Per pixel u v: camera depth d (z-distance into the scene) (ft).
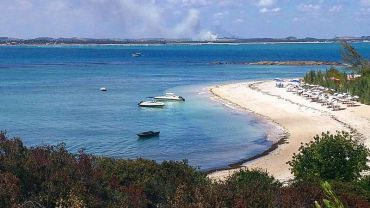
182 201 46.85
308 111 235.81
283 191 55.06
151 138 186.60
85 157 51.90
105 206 44.98
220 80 426.92
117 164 56.59
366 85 266.16
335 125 197.88
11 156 47.50
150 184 53.11
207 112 245.86
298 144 166.71
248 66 616.80
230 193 48.67
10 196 40.57
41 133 197.36
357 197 57.72
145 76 480.64
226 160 148.56
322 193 53.62
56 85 394.52
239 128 202.08
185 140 182.19
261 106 258.98
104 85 394.73
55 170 46.68
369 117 214.07
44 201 42.73
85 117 237.86
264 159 146.72
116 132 199.21
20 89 364.17
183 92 335.06
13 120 228.63
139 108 267.18
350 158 86.33
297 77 454.81
